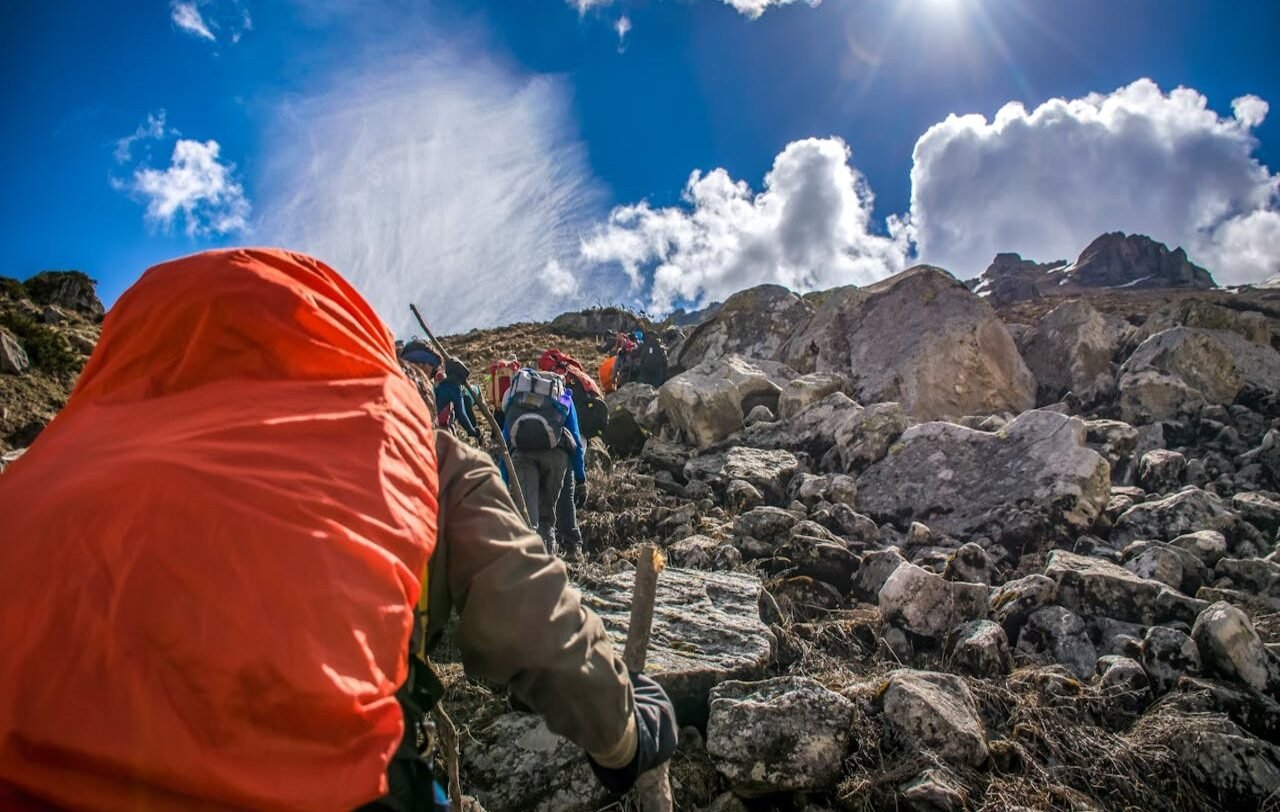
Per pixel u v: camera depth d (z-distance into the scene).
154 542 0.99
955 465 7.28
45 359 10.67
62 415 1.29
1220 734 3.72
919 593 4.91
